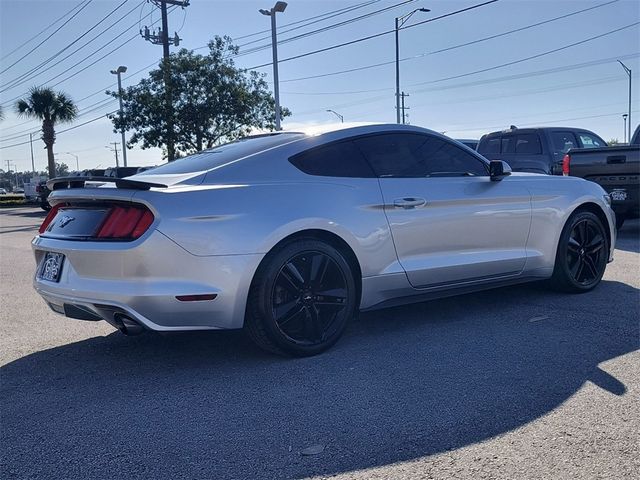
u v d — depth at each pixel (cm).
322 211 409
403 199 448
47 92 3894
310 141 435
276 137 451
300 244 400
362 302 438
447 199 470
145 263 359
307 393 350
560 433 291
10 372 404
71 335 494
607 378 359
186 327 373
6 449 293
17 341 479
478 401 331
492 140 1311
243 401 342
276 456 278
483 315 509
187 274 365
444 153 495
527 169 1212
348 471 263
